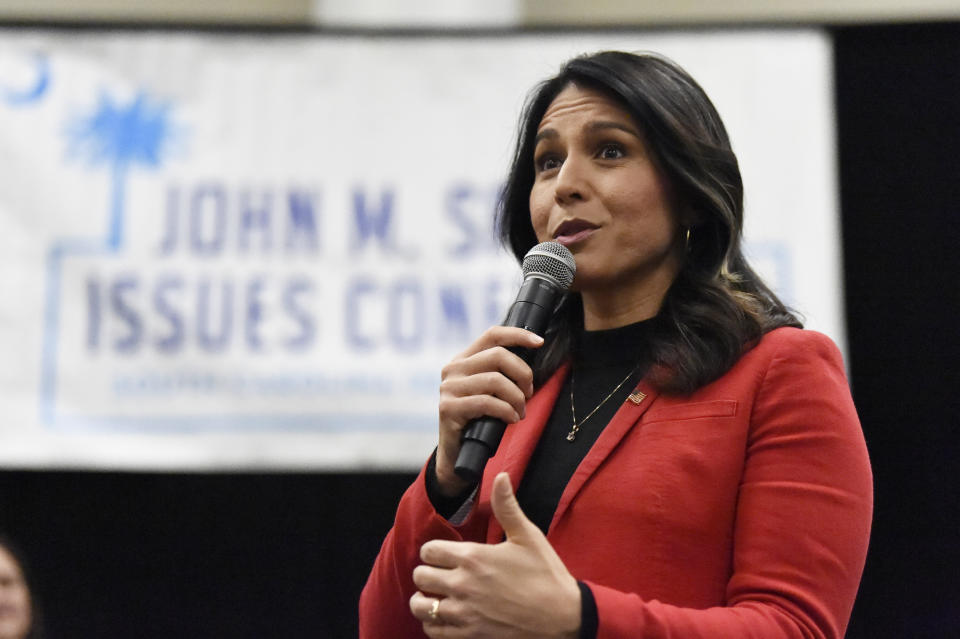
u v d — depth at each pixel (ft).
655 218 10.14
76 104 24.23
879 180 25.62
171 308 23.32
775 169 22.70
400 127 23.91
